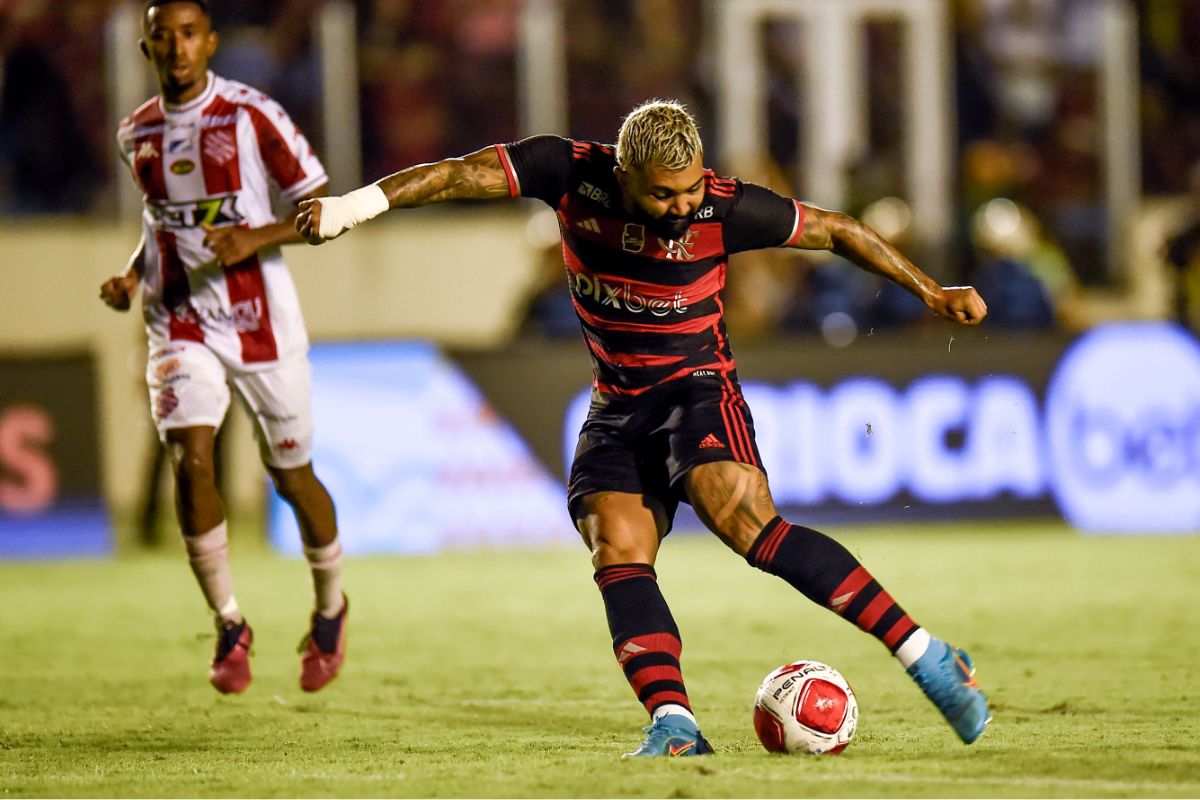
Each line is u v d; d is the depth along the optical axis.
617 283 15.59
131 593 34.28
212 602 20.03
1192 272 49.03
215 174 19.58
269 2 49.88
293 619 29.70
